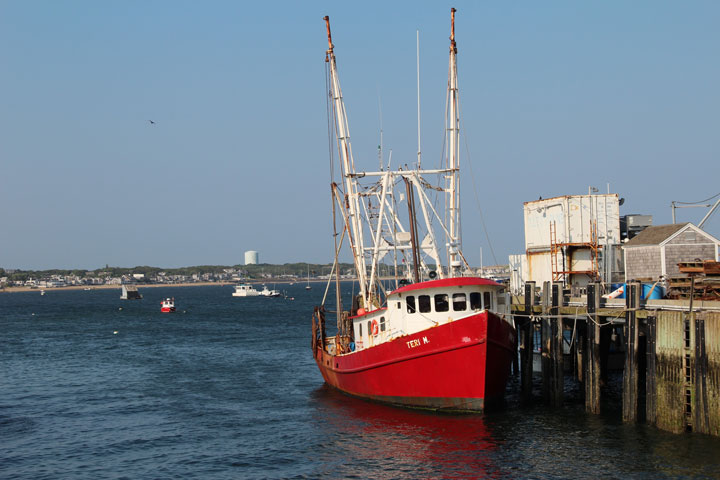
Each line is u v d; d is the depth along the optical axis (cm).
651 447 3638
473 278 4547
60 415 5284
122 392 6253
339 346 5900
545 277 6756
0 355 9219
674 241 5244
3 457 4141
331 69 5734
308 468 3778
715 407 3466
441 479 3494
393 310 4819
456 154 5372
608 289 4975
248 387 6375
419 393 4547
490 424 4306
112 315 18400
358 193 5684
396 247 5494
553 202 6638
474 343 4178
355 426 4491
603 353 5322
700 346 3525
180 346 10144
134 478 3728
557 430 4128
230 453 4128
